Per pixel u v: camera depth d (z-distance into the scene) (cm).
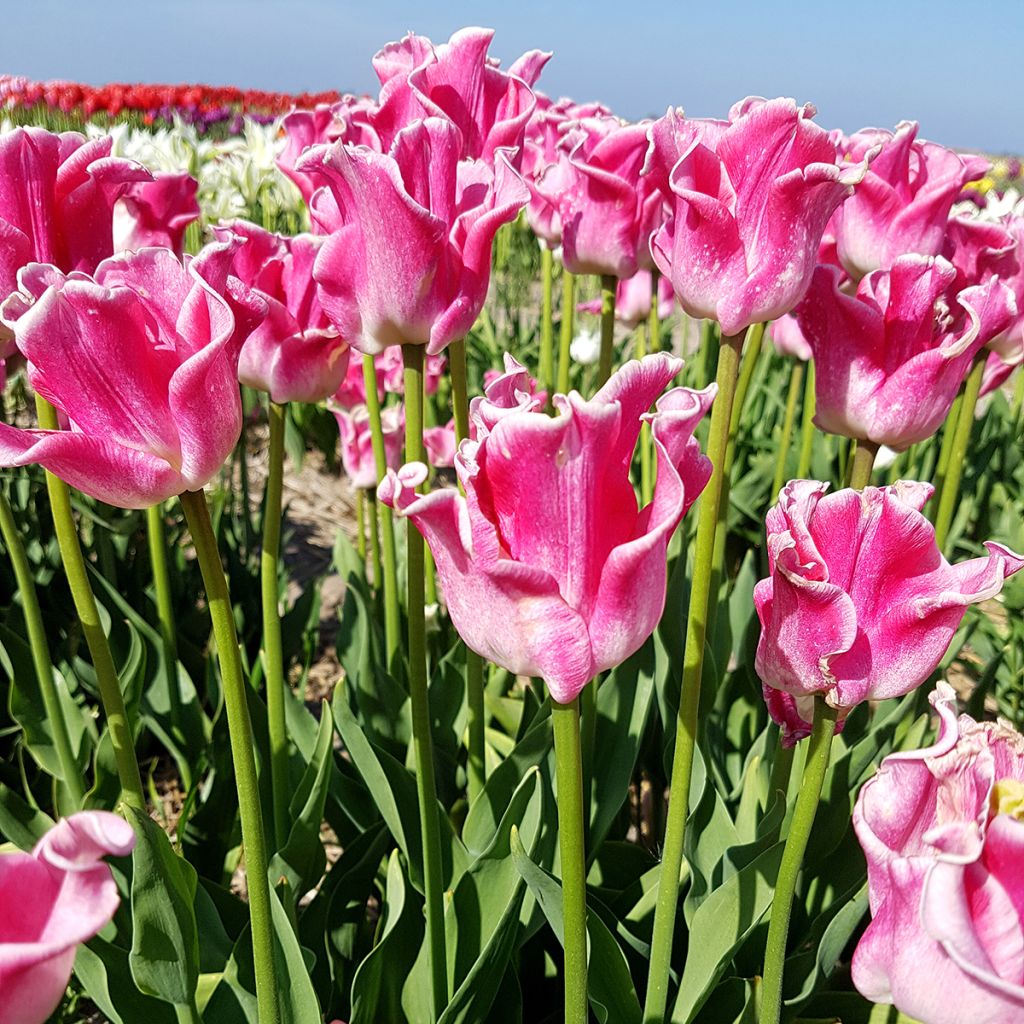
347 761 59
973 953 19
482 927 42
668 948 35
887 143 48
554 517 23
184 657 74
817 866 48
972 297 40
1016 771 23
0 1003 16
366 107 42
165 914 32
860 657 28
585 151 51
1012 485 103
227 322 26
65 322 25
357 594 59
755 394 108
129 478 26
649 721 57
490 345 132
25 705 51
